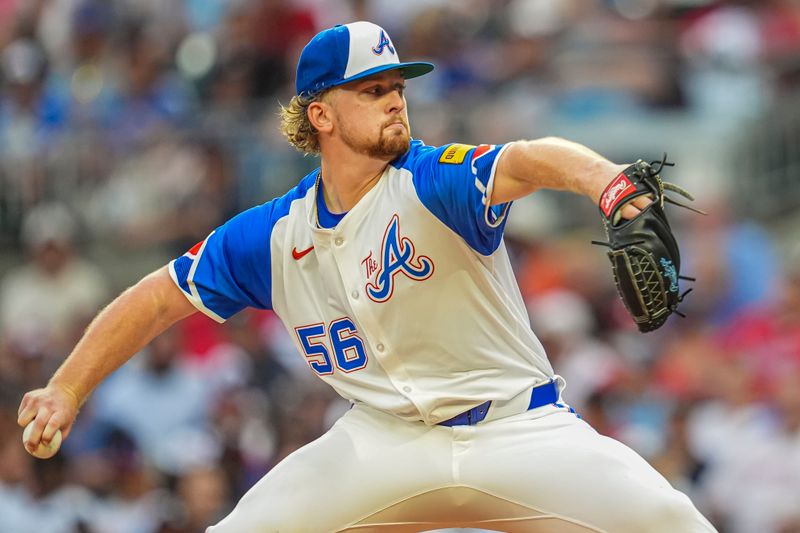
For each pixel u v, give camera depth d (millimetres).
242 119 43375
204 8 48688
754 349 34469
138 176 43438
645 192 12578
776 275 38438
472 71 43500
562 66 43062
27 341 40094
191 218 42094
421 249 14062
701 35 43469
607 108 41688
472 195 13539
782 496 30125
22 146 45250
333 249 14492
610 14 44594
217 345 37000
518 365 14594
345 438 14930
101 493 31875
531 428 14414
